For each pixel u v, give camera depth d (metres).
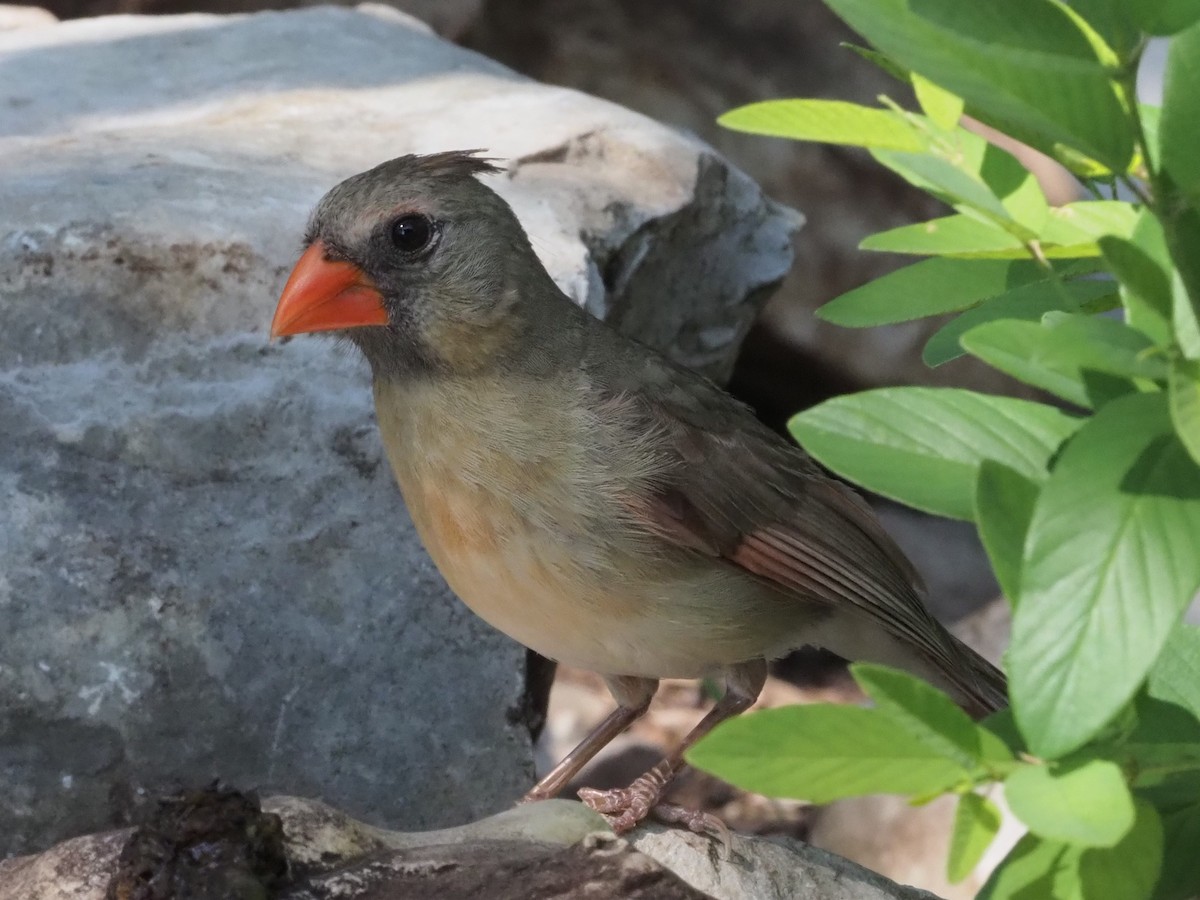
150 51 9.82
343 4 12.73
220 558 6.50
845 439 3.83
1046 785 3.33
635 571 5.82
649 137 8.80
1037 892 3.69
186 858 4.77
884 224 11.69
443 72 9.69
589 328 6.12
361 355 6.77
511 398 5.75
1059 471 3.38
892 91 12.25
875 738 3.43
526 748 6.83
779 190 11.80
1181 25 3.25
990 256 4.41
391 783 6.66
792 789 3.48
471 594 5.91
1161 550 3.28
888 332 11.58
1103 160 3.44
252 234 6.84
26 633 6.22
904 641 6.61
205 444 6.59
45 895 4.91
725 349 9.36
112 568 6.36
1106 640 3.25
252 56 9.80
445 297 5.73
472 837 5.32
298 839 5.09
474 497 5.73
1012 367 3.53
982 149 4.34
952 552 11.83
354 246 5.77
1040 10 3.36
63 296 6.59
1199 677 4.14
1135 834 3.61
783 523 6.16
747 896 5.52
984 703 6.56
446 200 5.78
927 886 8.47
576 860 5.00
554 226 7.67
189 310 6.68
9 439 6.43
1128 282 3.38
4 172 7.41
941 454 3.83
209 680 6.42
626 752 10.05
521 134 8.59
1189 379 3.31
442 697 6.74
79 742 6.27
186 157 7.84
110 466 6.49
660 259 8.60
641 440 5.86
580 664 6.21
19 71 9.41
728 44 12.30
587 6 12.35
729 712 6.34
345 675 6.61
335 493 6.69
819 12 12.31
